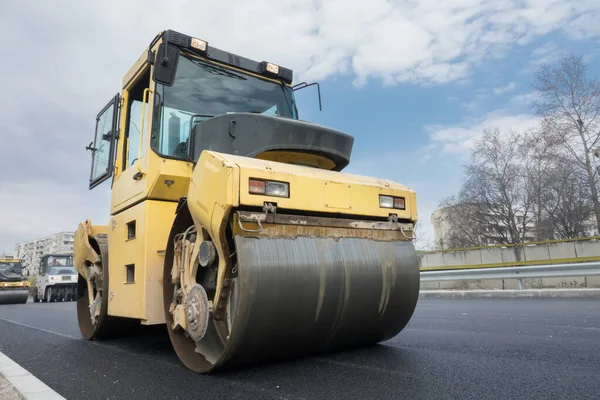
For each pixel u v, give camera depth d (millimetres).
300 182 3119
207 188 3068
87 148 5879
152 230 3916
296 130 3576
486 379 2678
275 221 2980
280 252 2938
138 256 4008
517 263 11109
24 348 5016
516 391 2416
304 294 2971
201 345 3434
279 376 2930
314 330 3117
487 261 12039
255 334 2826
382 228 3551
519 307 7098
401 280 3521
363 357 3447
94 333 5246
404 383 2662
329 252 3176
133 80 4914
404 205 3721
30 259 153375
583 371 2766
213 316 3049
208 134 3832
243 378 2932
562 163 23906
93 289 5633
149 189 3949
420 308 7766
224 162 2938
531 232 26141
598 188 22969
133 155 4711
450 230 29203
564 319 5273
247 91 4832
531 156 25078
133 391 2830
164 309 3635
